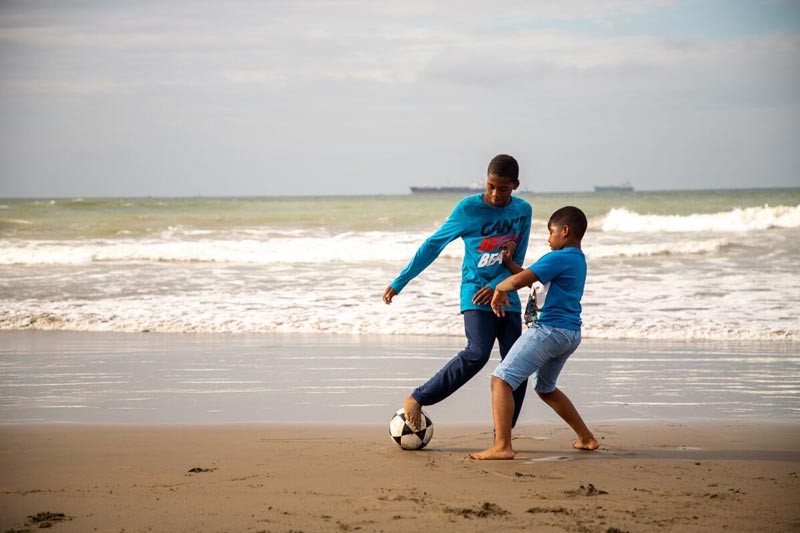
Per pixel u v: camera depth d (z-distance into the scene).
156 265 21.31
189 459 4.86
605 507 3.69
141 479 4.29
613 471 4.52
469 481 4.25
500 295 4.91
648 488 4.09
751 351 10.05
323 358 9.66
